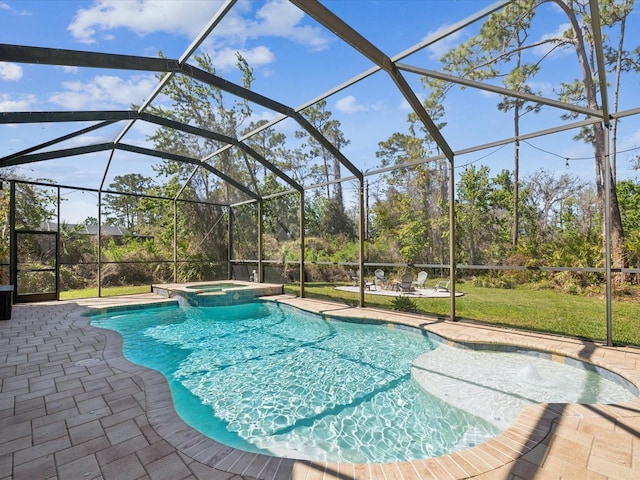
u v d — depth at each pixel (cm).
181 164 1120
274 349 592
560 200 678
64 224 1041
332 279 1118
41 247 948
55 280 966
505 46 606
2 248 930
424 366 473
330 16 423
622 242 589
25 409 305
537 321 655
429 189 910
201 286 1120
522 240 726
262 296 1038
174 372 487
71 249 1053
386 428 335
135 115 680
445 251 879
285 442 310
